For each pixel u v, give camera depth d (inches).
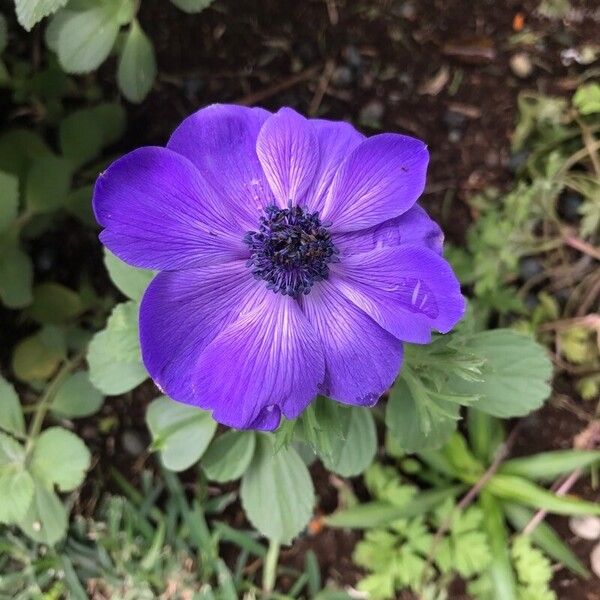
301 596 8.5
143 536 8.3
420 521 8.1
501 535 8.0
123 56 7.1
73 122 7.9
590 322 8.4
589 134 8.2
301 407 4.9
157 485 8.5
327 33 8.4
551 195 8.2
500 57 8.4
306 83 8.5
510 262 8.2
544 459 8.0
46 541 7.5
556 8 8.3
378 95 8.5
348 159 5.0
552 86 8.4
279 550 8.5
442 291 4.8
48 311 8.3
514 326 8.4
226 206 5.2
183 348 5.0
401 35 8.4
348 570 8.5
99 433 8.6
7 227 7.4
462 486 8.2
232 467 7.0
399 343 5.0
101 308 8.5
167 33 8.3
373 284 5.0
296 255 4.9
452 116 8.5
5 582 8.0
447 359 5.6
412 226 5.2
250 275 5.2
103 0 6.7
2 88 8.3
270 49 8.4
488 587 8.1
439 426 6.7
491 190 8.5
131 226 4.8
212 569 8.2
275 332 5.0
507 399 6.7
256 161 5.2
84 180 8.4
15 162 8.1
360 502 8.5
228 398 4.8
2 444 7.3
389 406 6.6
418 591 8.3
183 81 8.4
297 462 7.0
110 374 6.7
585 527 8.4
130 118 8.5
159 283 4.9
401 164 5.0
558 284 8.5
